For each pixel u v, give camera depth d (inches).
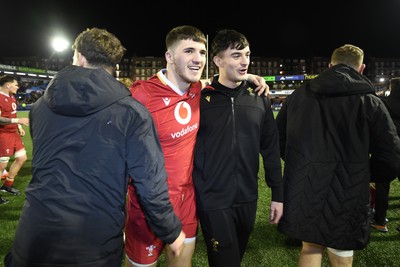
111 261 48.4
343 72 66.3
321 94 67.8
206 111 67.4
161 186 48.4
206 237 68.4
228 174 66.7
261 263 99.8
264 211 145.2
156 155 48.4
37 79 1427.2
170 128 63.8
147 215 49.4
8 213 143.4
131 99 49.1
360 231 67.2
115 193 47.3
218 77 71.6
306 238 69.0
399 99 116.5
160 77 64.6
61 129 46.4
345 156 66.4
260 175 213.6
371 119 64.7
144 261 66.6
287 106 76.0
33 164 48.3
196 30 62.7
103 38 51.6
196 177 68.2
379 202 119.8
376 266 97.1
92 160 45.8
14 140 170.2
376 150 66.7
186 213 67.6
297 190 69.7
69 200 45.1
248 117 67.9
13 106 177.5
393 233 119.9
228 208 66.9
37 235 44.9
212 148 66.9
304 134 69.9
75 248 44.9
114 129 46.5
